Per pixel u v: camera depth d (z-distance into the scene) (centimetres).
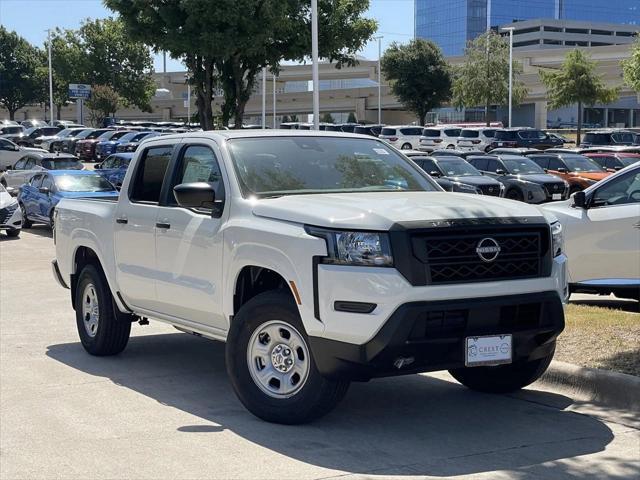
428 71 6944
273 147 723
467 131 5025
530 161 2830
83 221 868
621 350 770
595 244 1032
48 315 1123
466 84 6347
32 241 2095
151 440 600
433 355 574
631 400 676
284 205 627
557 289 618
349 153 748
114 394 727
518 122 9456
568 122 9606
